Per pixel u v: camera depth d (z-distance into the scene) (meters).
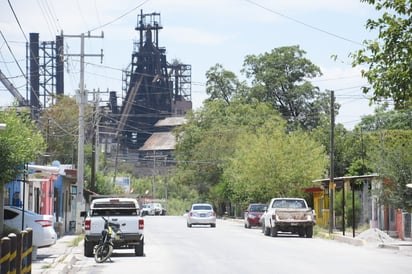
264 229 129.75
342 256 79.00
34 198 116.88
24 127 70.75
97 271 63.34
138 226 78.69
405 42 53.88
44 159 171.25
